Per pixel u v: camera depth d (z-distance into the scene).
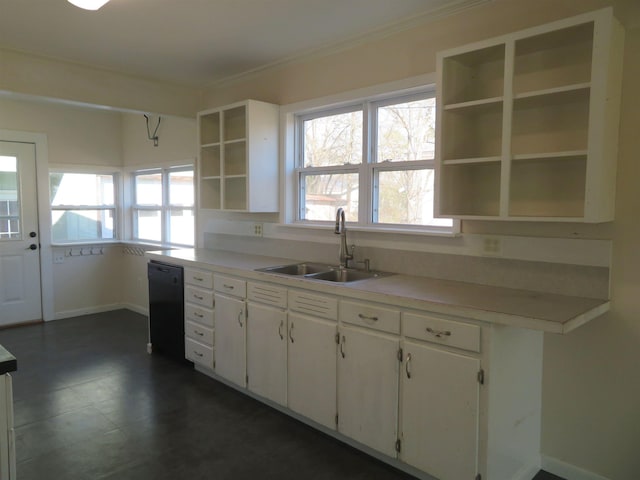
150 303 4.10
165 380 3.50
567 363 2.26
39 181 5.06
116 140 5.67
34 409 2.99
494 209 2.47
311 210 3.64
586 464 2.24
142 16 2.74
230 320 3.23
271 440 2.64
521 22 2.35
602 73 1.84
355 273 3.03
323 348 2.57
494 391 1.94
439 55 2.32
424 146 2.87
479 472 1.97
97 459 2.43
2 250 4.86
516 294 2.25
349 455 2.50
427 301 2.09
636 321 2.06
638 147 2.01
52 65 3.55
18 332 4.73
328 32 2.98
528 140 2.32
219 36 3.06
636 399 2.08
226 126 4.05
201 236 4.63
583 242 2.17
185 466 2.38
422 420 2.14
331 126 3.46
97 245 5.54
